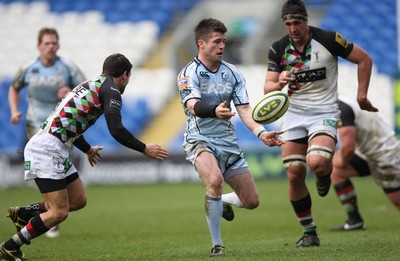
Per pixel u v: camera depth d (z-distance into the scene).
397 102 78.94
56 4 95.25
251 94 85.75
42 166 23.53
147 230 38.09
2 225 41.59
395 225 37.00
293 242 30.44
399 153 35.03
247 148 73.69
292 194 28.27
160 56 91.06
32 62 37.25
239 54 94.12
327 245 28.25
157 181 74.06
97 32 92.88
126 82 24.66
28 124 37.62
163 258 25.22
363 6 89.94
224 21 93.38
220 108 23.20
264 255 24.84
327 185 28.08
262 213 45.75
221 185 24.59
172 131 83.38
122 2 94.88
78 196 25.50
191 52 92.31
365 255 23.84
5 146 83.31
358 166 35.34
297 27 26.89
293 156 28.16
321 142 27.05
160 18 93.44
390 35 87.62
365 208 47.16
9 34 93.38
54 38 36.75
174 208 50.62
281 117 26.92
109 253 28.09
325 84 28.06
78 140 25.89
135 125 84.50
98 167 74.44
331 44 27.59
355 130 34.16
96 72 90.50
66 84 37.47
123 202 56.06
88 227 40.09
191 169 73.75
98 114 24.22
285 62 27.95
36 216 23.91
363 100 28.12
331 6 90.75
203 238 33.62
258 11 93.06
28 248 30.67
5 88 87.62
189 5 94.31
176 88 87.56
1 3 95.56
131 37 92.31
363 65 27.88
